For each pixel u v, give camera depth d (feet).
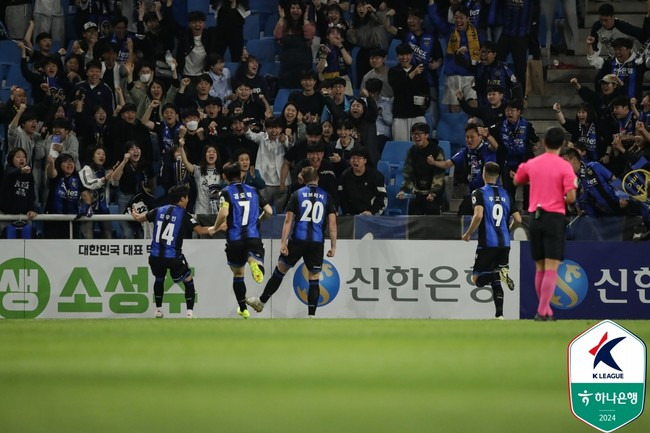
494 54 223.10
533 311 195.83
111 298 198.90
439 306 195.93
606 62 223.30
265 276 197.36
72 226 202.90
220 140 216.54
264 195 214.69
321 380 72.95
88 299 199.31
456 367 80.69
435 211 206.18
